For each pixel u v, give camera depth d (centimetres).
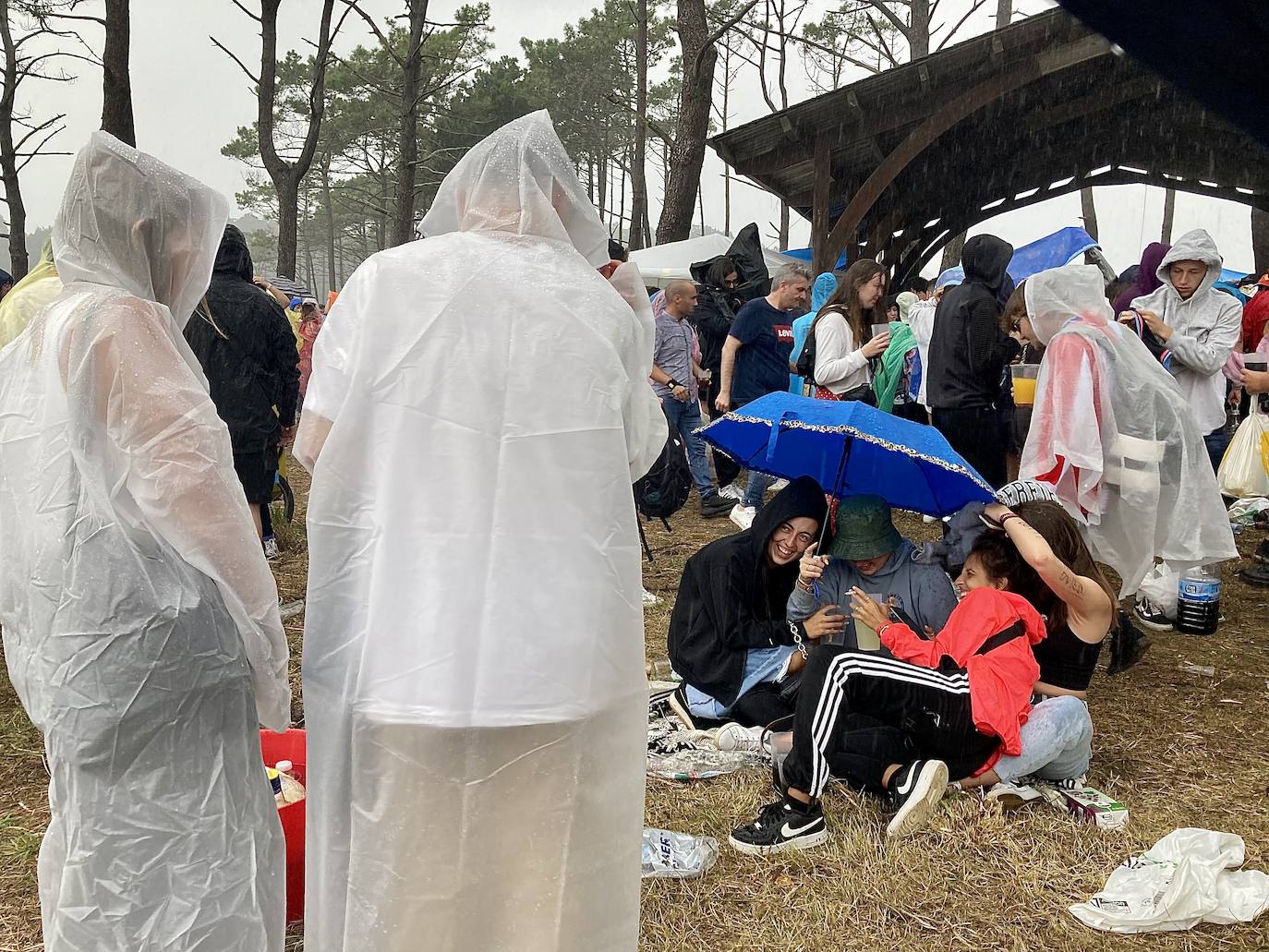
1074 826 326
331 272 5228
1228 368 553
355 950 195
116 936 179
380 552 192
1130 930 277
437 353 195
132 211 194
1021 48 821
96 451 182
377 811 193
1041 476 443
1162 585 518
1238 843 302
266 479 570
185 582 186
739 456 425
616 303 216
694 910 287
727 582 381
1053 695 374
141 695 180
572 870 200
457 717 189
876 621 354
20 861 305
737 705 389
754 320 716
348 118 3828
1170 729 401
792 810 320
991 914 285
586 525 199
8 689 432
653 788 356
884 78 858
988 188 1191
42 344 188
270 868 197
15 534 187
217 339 536
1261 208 1144
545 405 197
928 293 1102
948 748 333
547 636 194
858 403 372
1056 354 442
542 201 213
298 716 405
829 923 281
